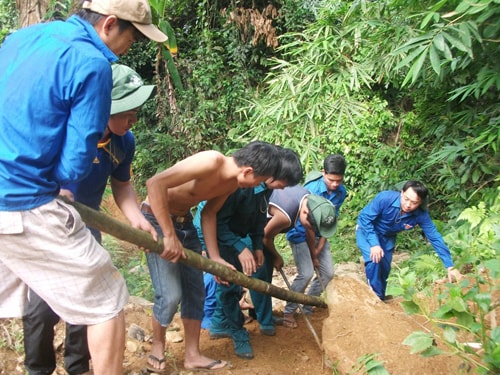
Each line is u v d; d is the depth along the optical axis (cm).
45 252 212
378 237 480
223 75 1106
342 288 355
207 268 299
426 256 386
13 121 199
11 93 201
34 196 205
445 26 446
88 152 204
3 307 243
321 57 892
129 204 289
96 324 225
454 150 659
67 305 221
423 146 866
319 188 452
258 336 398
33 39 209
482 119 662
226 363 334
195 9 1162
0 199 202
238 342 356
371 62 776
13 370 303
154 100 1091
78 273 216
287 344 384
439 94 759
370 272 471
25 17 576
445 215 805
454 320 327
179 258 281
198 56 1100
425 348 247
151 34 223
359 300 344
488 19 481
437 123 814
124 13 216
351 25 762
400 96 911
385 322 321
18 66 204
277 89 918
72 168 204
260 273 395
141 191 1067
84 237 220
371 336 307
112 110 248
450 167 734
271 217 408
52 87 198
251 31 1118
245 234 369
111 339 227
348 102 871
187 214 321
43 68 199
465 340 306
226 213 341
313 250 415
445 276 434
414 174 845
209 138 1089
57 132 202
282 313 452
